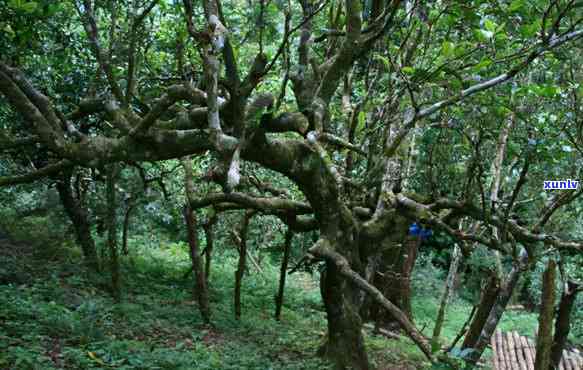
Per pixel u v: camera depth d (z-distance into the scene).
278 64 9.45
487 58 5.62
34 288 8.62
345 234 6.90
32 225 15.26
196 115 5.46
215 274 14.40
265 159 6.09
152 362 6.36
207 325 9.23
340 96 9.88
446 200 6.79
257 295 13.25
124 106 5.65
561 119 6.16
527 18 5.98
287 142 6.21
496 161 6.75
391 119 7.25
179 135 5.37
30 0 5.52
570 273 9.83
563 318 6.59
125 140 5.26
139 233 17.70
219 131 4.59
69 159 5.06
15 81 4.85
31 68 8.76
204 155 9.82
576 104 6.06
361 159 8.30
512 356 9.98
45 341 6.60
